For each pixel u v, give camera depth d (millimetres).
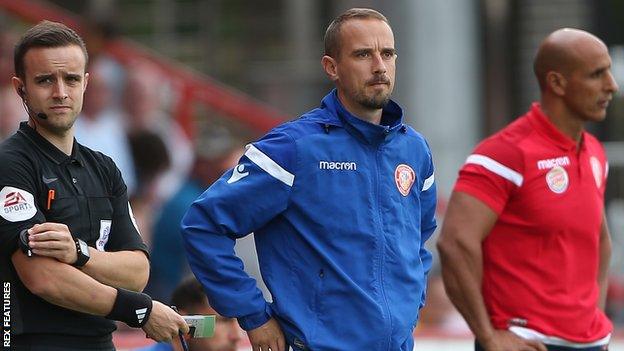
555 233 20969
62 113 16031
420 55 37938
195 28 46938
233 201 17109
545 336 20922
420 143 18219
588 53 21125
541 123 21281
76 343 16109
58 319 16000
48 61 15961
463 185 21141
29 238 15555
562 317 21000
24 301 15883
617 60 47250
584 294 21250
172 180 33844
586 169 21344
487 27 43469
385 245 17328
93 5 46031
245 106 39000
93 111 35312
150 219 33062
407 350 17578
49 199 16000
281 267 17359
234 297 17172
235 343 20203
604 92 21234
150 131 34125
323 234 17156
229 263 17203
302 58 47062
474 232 20953
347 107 17547
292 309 17125
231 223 17188
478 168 21078
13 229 15672
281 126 17609
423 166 18250
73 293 15750
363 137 17453
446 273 21188
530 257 21031
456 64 38062
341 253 17156
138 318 16203
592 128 46375
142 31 46812
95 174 16719
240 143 38156
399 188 17672
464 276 20969
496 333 20938
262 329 17250
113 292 16031
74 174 16375
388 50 17453
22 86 16203
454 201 21203
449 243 21062
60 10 45719
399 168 17734
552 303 20984
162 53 46625
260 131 39188
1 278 15867
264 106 46844
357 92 17312
